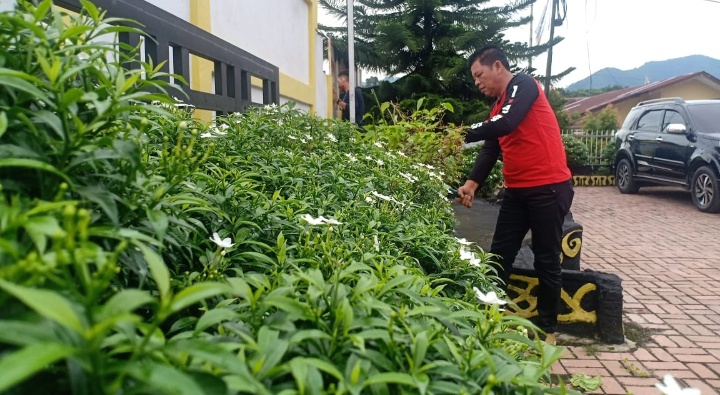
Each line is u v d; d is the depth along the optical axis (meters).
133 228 1.14
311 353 0.95
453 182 6.58
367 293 1.16
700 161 9.92
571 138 15.09
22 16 1.13
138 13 3.21
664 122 11.32
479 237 4.55
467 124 18.95
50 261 0.70
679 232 8.01
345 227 2.07
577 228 4.79
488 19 20.48
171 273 1.43
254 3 6.87
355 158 3.63
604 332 3.79
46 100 0.94
